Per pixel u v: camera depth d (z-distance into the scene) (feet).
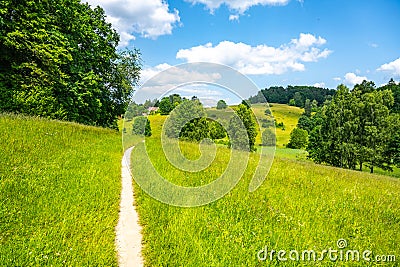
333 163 182.09
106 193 26.94
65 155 37.96
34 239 17.38
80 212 21.72
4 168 28.12
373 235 21.24
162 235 19.25
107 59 113.70
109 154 44.78
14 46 74.23
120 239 19.31
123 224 21.54
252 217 22.26
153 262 16.53
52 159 35.04
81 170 32.76
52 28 85.56
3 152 33.19
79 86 94.73
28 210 20.72
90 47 106.42
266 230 20.17
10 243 16.80
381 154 165.68
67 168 32.68
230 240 18.31
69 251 16.58
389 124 166.30
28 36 74.90
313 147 188.44
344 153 172.96
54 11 90.33
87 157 39.88
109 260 16.56
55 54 79.20
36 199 22.76
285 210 24.38
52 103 78.95
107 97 123.03
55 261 15.62
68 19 94.99
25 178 26.73
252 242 18.42
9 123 48.70
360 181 44.24
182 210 23.48
